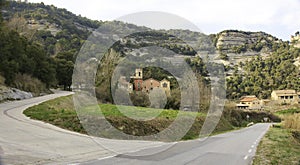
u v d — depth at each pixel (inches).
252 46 4810.5
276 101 3631.9
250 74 4131.4
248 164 372.5
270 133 1115.9
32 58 2015.3
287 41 5359.3
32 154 363.6
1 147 387.9
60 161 334.6
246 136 898.7
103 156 375.6
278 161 423.8
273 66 4399.6
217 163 365.7
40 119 737.6
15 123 656.4
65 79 2488.9
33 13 4387.3
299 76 4183.1
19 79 1744.6
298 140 1038.4
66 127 634.8
